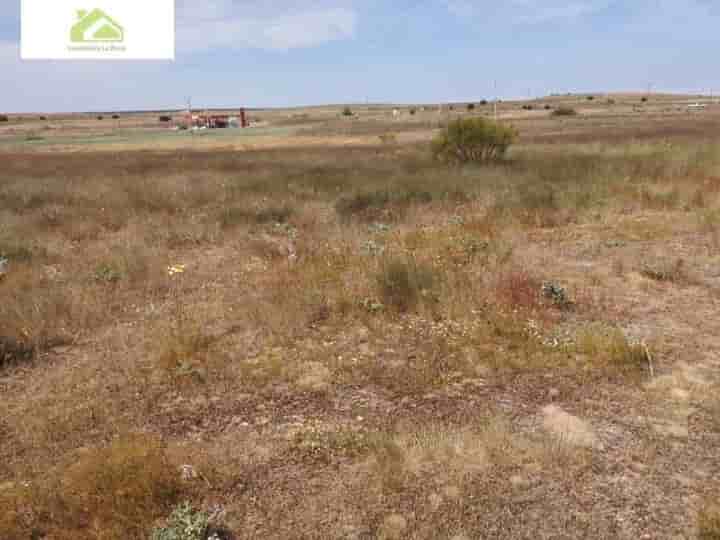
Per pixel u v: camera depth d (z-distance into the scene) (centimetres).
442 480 277
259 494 273
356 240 770
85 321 509
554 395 360
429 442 304
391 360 418
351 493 272
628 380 373
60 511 256
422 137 3575
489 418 332
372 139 3694
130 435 320
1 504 259
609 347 409
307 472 289
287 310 505
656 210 928
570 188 1051
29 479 286
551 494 266
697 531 240
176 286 621
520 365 398
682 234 763
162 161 2247
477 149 1684
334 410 352
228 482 281
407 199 1066
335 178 1423
